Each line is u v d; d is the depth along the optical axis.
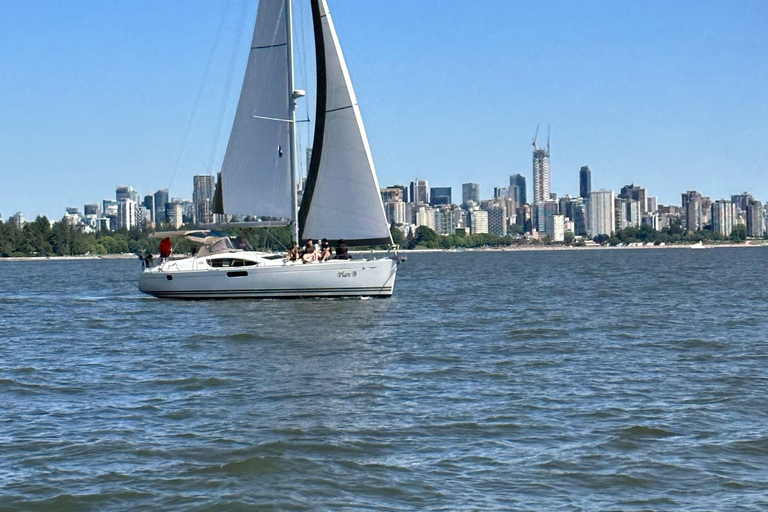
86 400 21.12
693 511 13.46
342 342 30.67
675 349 28.73
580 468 15.40
